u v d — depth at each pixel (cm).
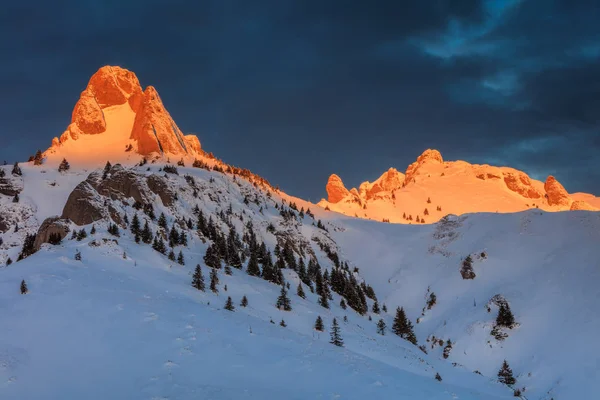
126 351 4328
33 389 3603
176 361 4159
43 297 5609
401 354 8912
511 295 12250
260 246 14375
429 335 12225
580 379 8800
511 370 9831
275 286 11275
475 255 14912
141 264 8831
